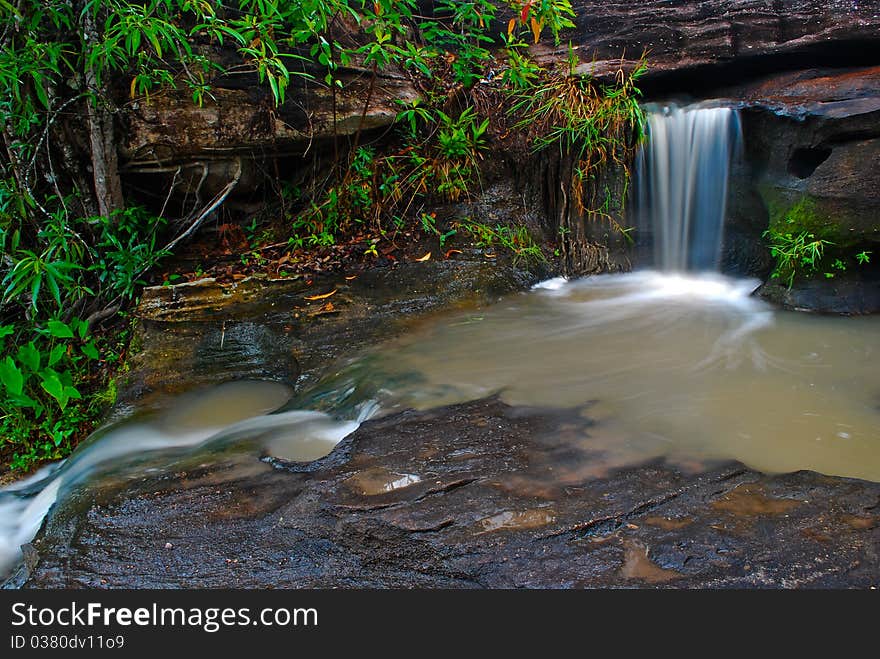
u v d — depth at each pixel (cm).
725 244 543
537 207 578
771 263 519
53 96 452
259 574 237
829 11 569
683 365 389
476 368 389
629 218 561
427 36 550
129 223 497
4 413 430
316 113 532
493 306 488
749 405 340
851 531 238
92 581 237
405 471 285
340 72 548
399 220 562
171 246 511
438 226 564
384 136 585
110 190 482
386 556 239
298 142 537
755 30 588
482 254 538
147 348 430
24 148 453
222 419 370
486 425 321
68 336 413
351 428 341
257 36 479
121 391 401
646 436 310
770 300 489
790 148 483
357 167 555
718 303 494
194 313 459
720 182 530
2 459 413
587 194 559
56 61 418
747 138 510
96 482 301
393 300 479
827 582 215
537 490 268
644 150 549
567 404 343
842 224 454
